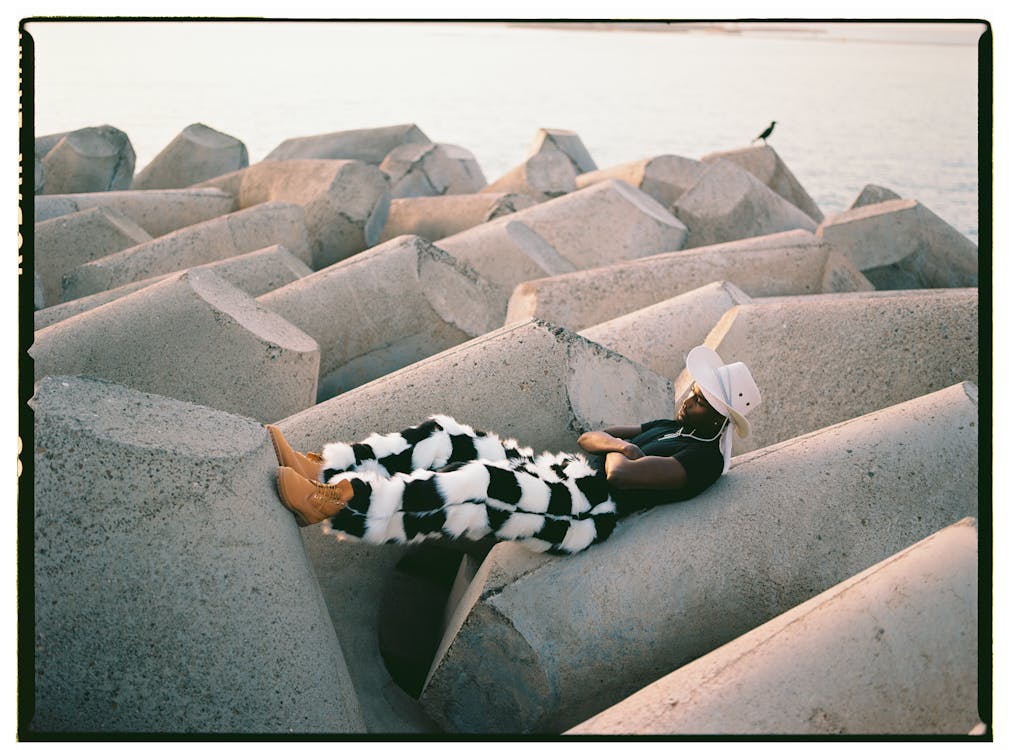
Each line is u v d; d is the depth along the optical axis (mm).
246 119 17469
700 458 3021
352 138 10250
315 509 2721
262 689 2484
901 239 6883
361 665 3189
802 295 5820
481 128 19172
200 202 7586
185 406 2777
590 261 6723
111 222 6184
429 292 4863
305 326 4594
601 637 2875
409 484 2801
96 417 2521
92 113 16516
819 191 13547
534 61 39750
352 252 7160
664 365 4523
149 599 2422
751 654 2465
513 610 2875
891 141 18984
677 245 7055
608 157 15984
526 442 3477
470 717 2941
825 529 2949
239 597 2494
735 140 18562
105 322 3883
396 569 3506
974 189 13688
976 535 2596
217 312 3881
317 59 33500
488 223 6719
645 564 2930
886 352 3828
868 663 2377
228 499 2539
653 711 2420
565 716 2912
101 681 2404
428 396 3510
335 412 3527
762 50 50438
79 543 2402
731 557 2932
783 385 3916
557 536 2912
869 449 3086
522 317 5344
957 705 2316
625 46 52562
